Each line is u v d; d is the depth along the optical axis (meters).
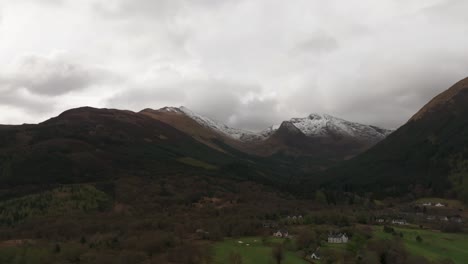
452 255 153.25
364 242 159.12
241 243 169.38
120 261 131.75
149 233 164.25
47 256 134.62
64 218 198.38
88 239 163.50
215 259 142.75
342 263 140.12
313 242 166.25
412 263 136.25
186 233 183.62
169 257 141.88
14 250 138.00
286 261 141.25
